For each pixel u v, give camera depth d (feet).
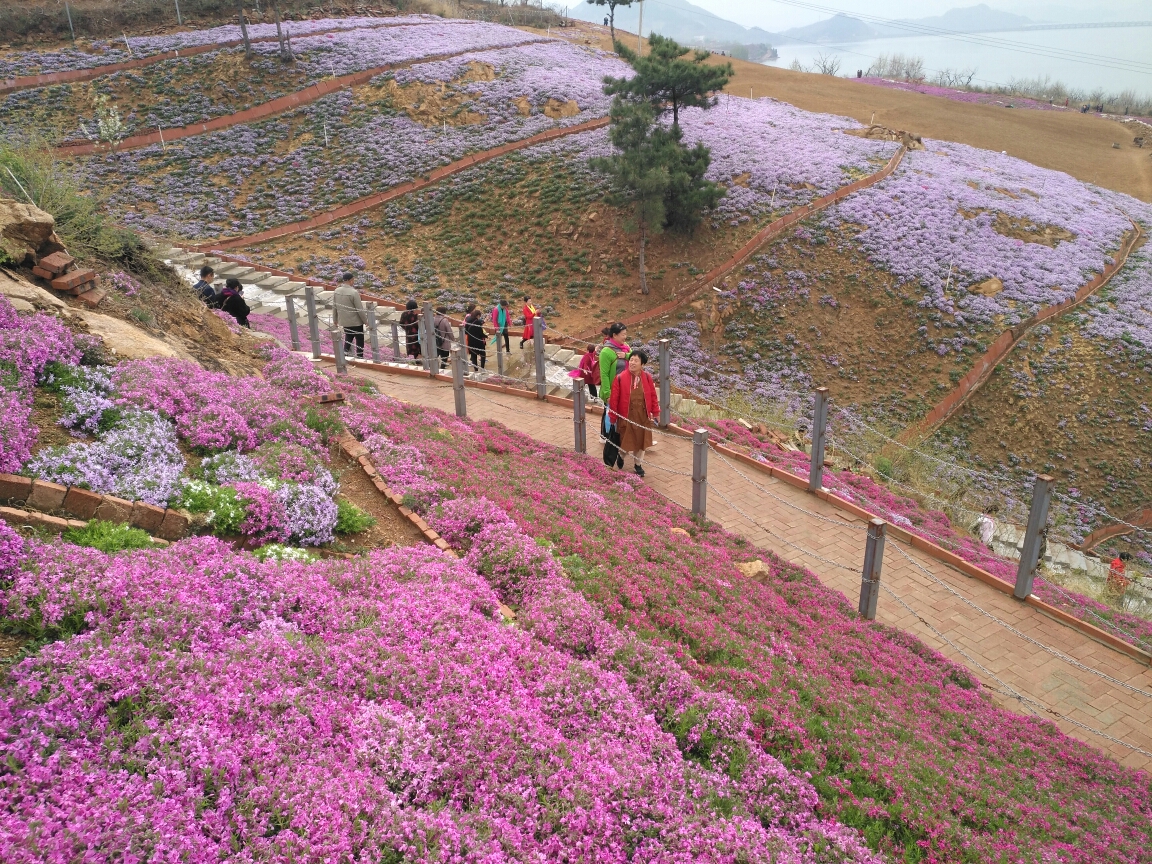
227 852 11.87
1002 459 76.33
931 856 16.94
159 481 21.49
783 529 38.24
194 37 152.35
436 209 113.91
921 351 85.30
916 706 24.07
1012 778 21.31
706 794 16.71
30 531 18.13
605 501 33.68
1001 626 32.12
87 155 122.93
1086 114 221.87
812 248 97.71
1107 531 69.05
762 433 57.57
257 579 18.78
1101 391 81.10
